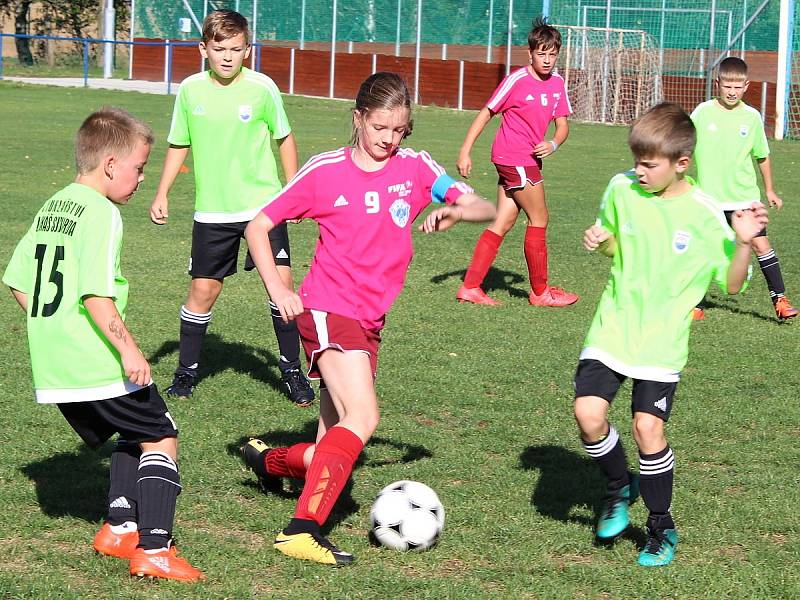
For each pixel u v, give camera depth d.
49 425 14.54
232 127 16.22
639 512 12.16
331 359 10.82
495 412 15.73
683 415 15.74
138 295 22.56
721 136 22.70
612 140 66.25
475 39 94.81
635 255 10.91
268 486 12.34
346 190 10.81
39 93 86.00
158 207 16.78
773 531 11.70
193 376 16.28
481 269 23.12
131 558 10.52
